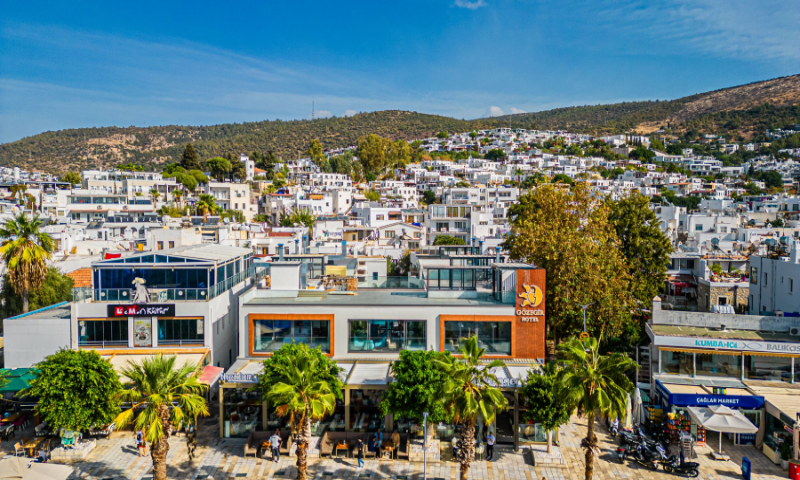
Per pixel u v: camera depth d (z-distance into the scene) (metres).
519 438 33.53
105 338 38.41
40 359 38.41
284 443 33.28
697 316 38.78
